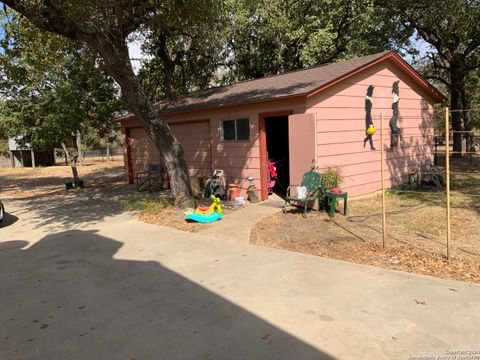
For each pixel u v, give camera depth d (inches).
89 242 286.4
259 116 407.8
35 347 139.2
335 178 345.1
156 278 204.1
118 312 165.3
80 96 638.5
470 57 839.7
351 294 170.9
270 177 446.9
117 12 346.3
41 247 279.4
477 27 719.1
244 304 166.1
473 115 1146.0
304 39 774.5
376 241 252.1
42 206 485.7
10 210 469.7
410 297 164.9
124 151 689.0
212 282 193.9
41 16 317.7
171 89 754.8
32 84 619.2
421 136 516.7
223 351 130.3
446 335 133.6
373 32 794.8
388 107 454.9
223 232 295.1
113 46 344.8
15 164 1544.0
